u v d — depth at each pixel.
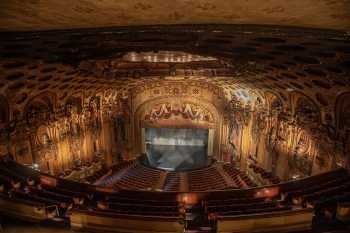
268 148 26.38
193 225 8.80
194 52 14.98
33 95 18.95
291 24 8.05
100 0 6.41
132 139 35.47
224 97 33.31
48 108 21.31
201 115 35.25
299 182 13.05
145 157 36.53
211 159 35.56
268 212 8.57
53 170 22.41
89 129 27.88
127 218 7.43
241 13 7.40
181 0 6.50
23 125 18.91
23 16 7.21
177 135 40.91
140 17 7.84
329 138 17.89
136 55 22.09
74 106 24.89
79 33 9.17
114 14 7.48
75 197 10.01
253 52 13.12
